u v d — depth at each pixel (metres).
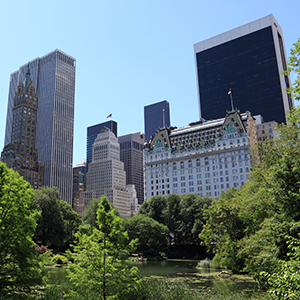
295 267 17.39
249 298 38.75
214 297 39.00
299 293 15.78
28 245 28.30
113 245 29.52
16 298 27.72
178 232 134.00
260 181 51.59
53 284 36.75
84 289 29.84
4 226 27.66
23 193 29.30
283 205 28.27
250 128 187.62
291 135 47.69
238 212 57.59
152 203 148.75
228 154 181.75
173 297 35.97
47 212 115.56
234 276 62.88
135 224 127.94
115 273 29.11
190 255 128.25
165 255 125.31
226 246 60.91
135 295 33.19
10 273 27.27
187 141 199.75
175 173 197.38
